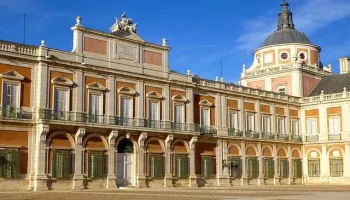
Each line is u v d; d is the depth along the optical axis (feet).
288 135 216.13
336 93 213.87
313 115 220.84
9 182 127.44
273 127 210.59
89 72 148.05
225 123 189.78
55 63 139.64
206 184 176.86
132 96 158.30
